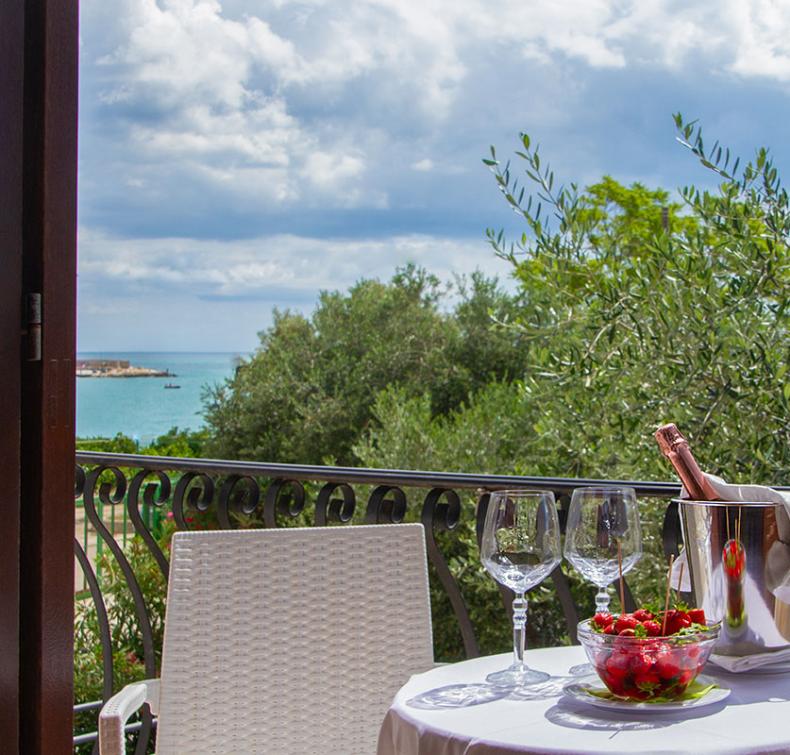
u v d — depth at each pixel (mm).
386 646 2125
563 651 1723
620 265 6230
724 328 5762
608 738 1246
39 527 1488
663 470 5988
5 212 1447
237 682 2037
